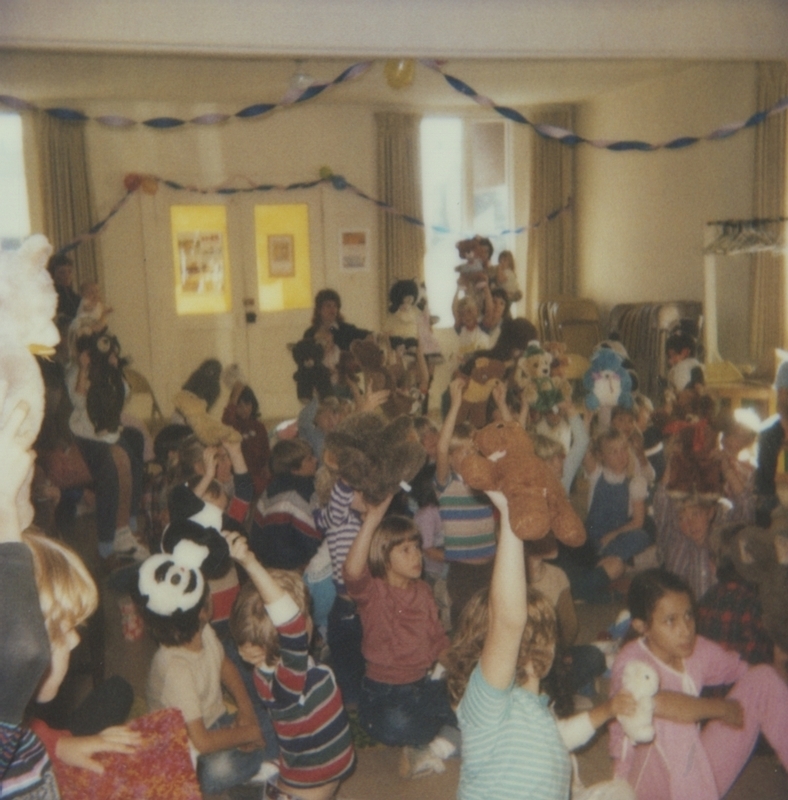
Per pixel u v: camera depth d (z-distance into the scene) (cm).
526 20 472
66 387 409
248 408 525
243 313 880
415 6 459
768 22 496
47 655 90
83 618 117
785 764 224
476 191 934
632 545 382
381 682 269
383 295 911
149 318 855
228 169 861
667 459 321
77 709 250
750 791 253
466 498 333
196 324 869
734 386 620
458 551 335
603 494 390
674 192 812
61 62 662
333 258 898
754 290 689
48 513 364
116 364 445
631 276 887
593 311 899
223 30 439
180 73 712
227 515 305
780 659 250
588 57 483
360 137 892
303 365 577
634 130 858
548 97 904
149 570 220
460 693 176
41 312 106
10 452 93
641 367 780
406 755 268
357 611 298
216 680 240
